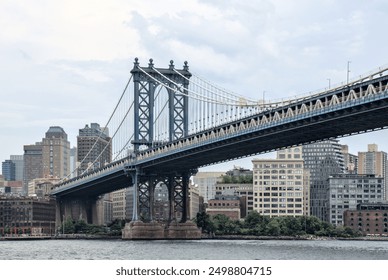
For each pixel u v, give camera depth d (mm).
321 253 183500
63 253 189125
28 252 195500
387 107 165625
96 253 186750
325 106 180625
